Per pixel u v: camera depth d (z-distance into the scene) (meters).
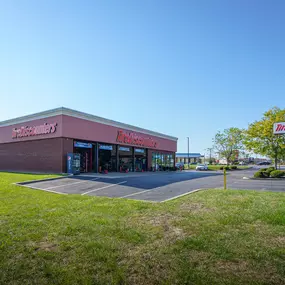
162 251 4.25
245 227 5.54
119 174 23.33
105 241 4.71
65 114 21.42
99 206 7.77
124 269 3.62
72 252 4.24
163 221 6.05
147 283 3.27
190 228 5.48
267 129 23.95
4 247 4.45
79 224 5.78
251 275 3.42
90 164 25.34
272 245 4.48
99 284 3.25
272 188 13.41
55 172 21.44
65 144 21.48
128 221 6.06
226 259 3.93
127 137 29.59
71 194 10.59
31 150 23.97
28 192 11.07
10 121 26.39
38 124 23.27
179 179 18.31
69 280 3.34
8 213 6.90
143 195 10.55
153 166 36.16
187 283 3.25
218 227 5.53
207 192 10.62
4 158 27.20
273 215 6.38
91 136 24.19
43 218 6.37
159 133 37.38
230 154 50.03
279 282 3.23
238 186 14.38
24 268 3.69
